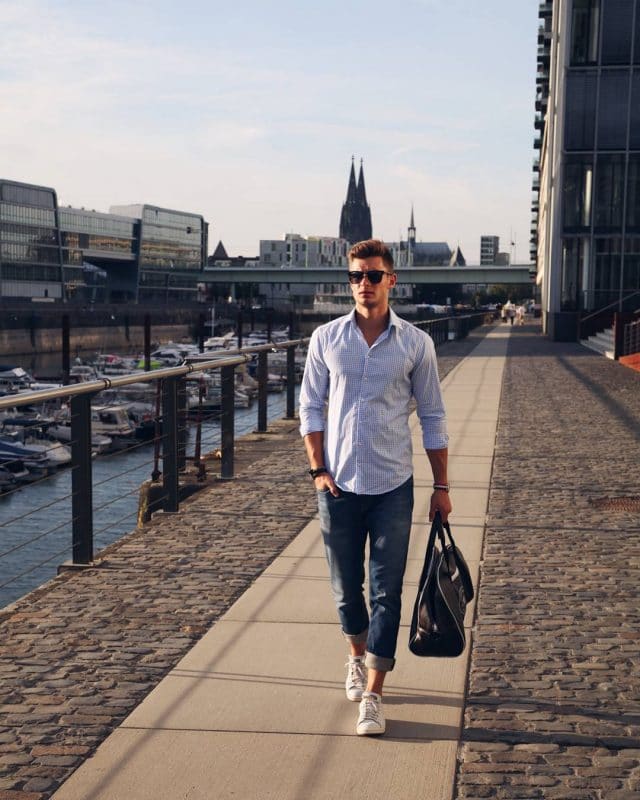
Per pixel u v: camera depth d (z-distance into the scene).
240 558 6.57
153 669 4.52
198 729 3.86
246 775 3.48
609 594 5.76
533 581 6.04
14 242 135.38
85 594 5.72
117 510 33.03
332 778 3.46
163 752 3.65
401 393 4.00
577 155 42.00
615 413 15.66
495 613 5.39
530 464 10.59
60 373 83.06
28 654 4.71
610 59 41.19
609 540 7.13
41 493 36.09
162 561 6.48
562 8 41.88
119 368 87.12
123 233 171.88
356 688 4.14
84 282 161.75
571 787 3.39
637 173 41.78
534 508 8.27
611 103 41.47
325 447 4.08
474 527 7.54
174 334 134.62
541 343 43.38
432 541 4.00
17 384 68.12
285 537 7.19
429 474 9.97
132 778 3.45
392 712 4.04
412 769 3.52
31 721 3.93
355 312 4.02
